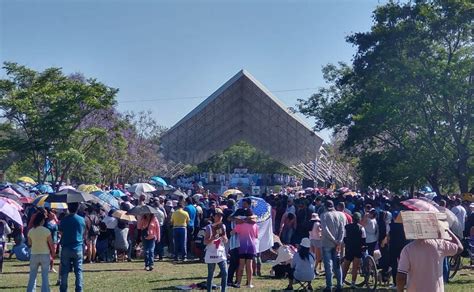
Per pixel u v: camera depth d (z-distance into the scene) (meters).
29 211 21.28
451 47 30.86
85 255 20.56
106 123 41.19
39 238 12.27
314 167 61.09
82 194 18.59
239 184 63.41
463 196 27.81
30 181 42.75
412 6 30.39
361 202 22.16
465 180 31.12
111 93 36.88
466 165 31.23
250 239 14.70
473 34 29.88
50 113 34.91
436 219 7.66
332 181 59.16
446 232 7.67
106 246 20.92
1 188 28.91
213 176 65.81
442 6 29.84
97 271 18.19
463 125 30.69
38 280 15.98
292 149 61.03
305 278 13.91
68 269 12.52
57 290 14.30
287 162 63.59
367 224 16.47
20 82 36.16
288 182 62.94
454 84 29.16
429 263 7.54
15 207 16.02
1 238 17.58
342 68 42.81
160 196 27.78
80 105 36.75
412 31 29.95
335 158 61.22
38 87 35.56
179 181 62.00
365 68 31.81
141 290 14.42
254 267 16.77
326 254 13.70
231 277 14.77
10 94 35.28
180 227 20.70
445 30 29.72
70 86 35.69
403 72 30.02
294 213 21.64
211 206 21.81
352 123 35.12
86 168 44.31
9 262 20.58
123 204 21.66
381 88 31.34
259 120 58.34
